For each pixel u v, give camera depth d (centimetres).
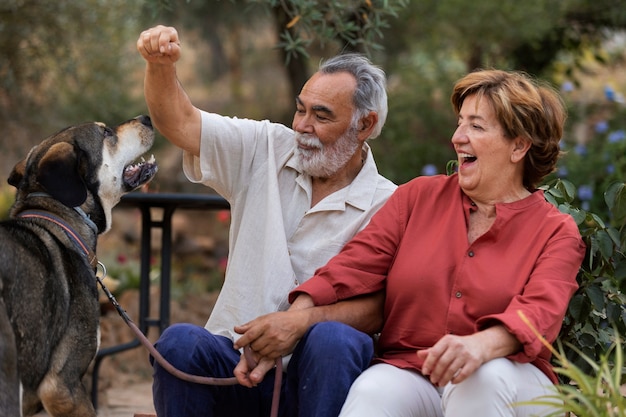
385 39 1100
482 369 337
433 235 385
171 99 414
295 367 377
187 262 1205
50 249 409
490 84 378
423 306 376
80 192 420
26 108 958
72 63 940
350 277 386
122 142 457
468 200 387
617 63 1177
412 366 369
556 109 384
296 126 422
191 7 1339
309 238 421
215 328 415
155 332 827
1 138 973
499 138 375
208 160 425
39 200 425
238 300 412
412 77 1124
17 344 384
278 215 416
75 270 416
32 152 439
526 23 970
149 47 399
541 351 357
